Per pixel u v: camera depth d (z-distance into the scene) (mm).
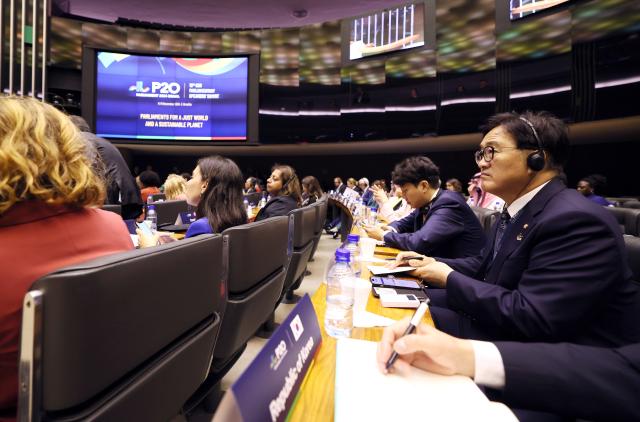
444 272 1020
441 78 9398
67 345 428
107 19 11789
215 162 1592
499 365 493
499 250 912
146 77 6879
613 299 704
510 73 7973
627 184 7238
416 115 9945
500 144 911
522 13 7086
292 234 1861
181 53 6914
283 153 11625
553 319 687
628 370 498
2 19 5930
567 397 488
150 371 577
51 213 564
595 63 6535
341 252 1018
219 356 1057
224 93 7039
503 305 750
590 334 718
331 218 6621
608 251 692
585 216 723
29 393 421
